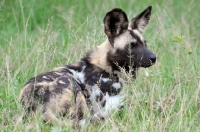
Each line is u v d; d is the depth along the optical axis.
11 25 37.22
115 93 24.02
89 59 24.50
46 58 27.53
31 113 21.09
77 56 27.50
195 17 39.94
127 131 20.78
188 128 21.20
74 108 21.41
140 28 26.22
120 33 24.69
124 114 22.88
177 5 42.06
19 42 30.97
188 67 27.06
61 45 31.91
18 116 21.11
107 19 24.38
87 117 21.89
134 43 24.66
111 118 21.86
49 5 40.97
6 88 24.09
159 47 31.41
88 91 23.53
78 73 23.94
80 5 41.00
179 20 39.16
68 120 20.72
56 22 38.78
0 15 37.78
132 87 24.05
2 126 20.77
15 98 22.53
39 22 39.44
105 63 24.27
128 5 41.22
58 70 23.84
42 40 28.56
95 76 23.89
